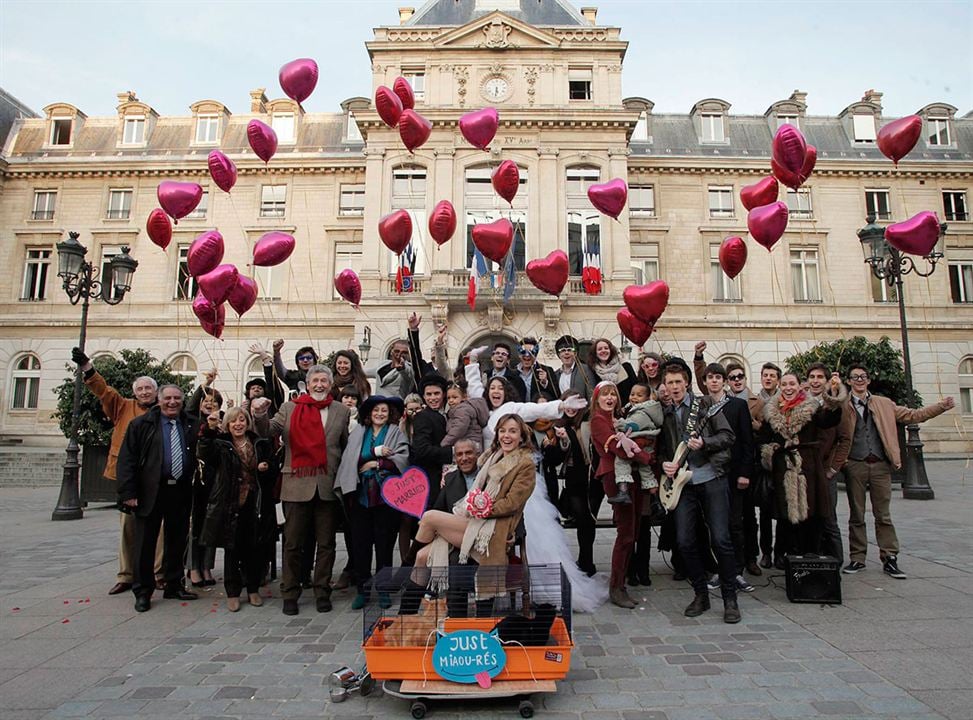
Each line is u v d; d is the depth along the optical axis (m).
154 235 8.88
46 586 6.87
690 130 29.58
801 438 6.34
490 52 24.17
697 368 7.65
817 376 6.57
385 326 22.22
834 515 6.34
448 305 21.69
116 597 6.38
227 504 5.85
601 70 24.12
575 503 6.69
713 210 28.03
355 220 27.59
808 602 5.76
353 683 4.05
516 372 7.89
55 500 15.88
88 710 3.75
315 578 5.88
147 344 26.83
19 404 26.97
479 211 23.17
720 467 5.53
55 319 26.95
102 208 28.00
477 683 3.78
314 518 5.98
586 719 3.60
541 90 23.98
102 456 13.72
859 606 5.63
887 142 7.59
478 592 4.17
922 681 4.02
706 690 3.96
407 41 24.30
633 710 3.70
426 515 4.80
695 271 27.30
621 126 23.48
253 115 29.75
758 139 29.36
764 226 7.80
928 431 26.45
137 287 27.33
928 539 8.64
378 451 5.90
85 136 29.42
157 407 6.27
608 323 22.22
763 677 4.13
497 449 5.01
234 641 5.00
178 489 6.22
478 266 21.80
